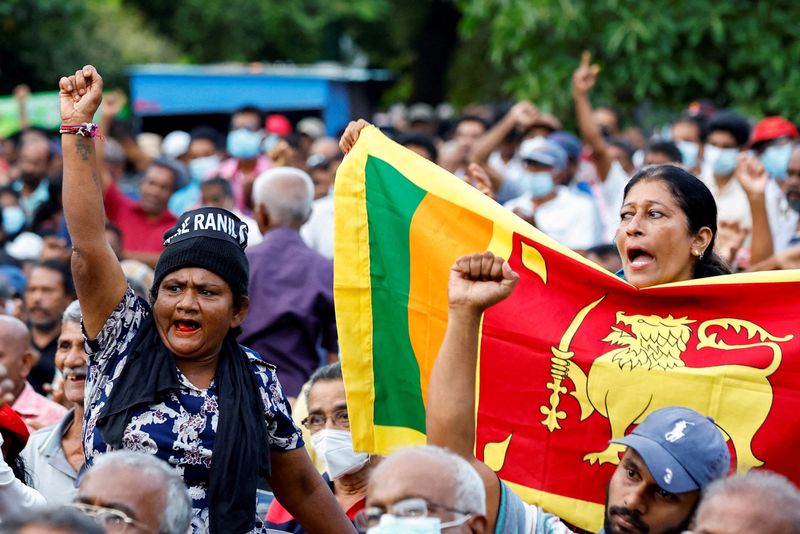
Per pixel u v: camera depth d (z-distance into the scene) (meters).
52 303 11.35
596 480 6.88
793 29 18.55
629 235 7.18
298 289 10.84
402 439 7.09
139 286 9.52
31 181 18.11
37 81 31.97
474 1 20.94
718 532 4.93
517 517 6.07
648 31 18.56
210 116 27.64
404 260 7.30
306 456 6.54
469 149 17.86
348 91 27.67
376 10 40.03
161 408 6.12
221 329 6.24
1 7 30.48
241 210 17.61
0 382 7.70
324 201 14.39
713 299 6.99
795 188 13.32
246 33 39.44
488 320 7.11
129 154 20.14
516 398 7.03
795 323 6.90
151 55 34.28
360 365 7.21
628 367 6.93
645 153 14.92
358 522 5.16
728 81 18.95
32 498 6.98
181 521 5.18
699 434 5.80
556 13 19.16
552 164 14.06
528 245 7.21
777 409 6.80
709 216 7.21
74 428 8.34
